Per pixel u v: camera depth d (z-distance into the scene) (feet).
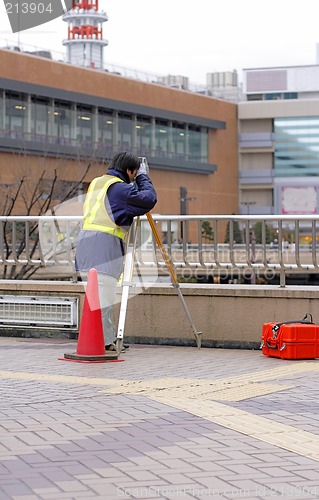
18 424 26.40
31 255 57.21
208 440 24.58
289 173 363.56
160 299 45.91
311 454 23.15
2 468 21.58
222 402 30.09
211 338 45.06
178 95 314.96
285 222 53.11
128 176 40.88
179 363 39.42
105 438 24.72
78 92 264.72
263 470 21.63
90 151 242.99
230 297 44.65
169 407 29.19
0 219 48.80
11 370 36.94
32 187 159.43
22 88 245.04
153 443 24.18
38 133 252.01
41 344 45.52
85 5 378.32
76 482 20.47
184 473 21.30
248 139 361.92
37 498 19.26
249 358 41.19
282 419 27.37
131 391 31.96
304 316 43.42
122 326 41.52
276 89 392.06
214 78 452.35
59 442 24.20
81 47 385.09
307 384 33.76
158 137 309.01
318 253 52.54
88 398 30.73
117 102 281.74
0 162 236.43
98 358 39.47
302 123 362.12
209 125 334.65
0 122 240.73
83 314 39.96
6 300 48.65
